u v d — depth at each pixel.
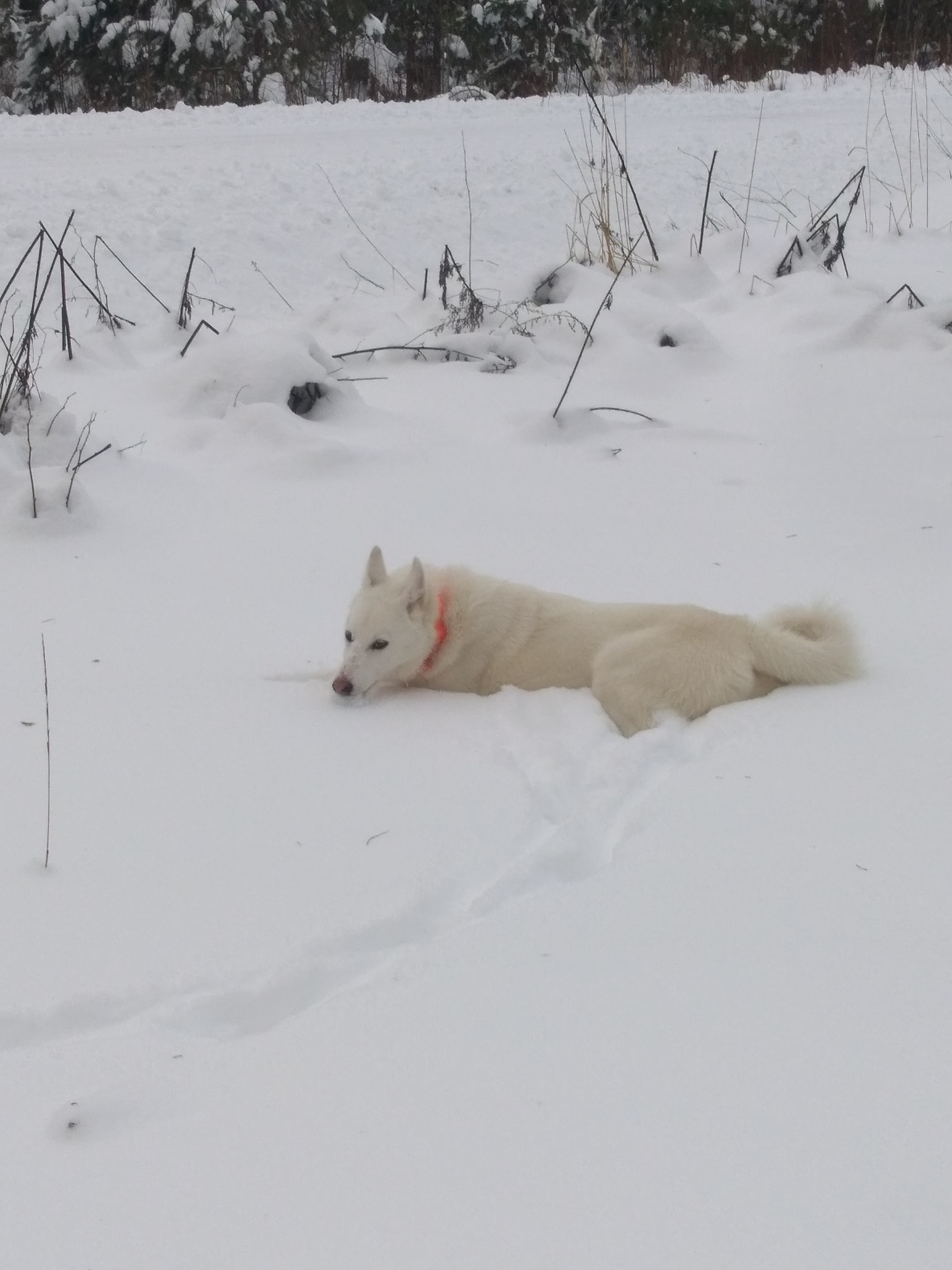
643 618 3.06
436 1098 1.88
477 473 4.33
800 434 4.68
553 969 2.10
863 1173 1.70
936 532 3.85
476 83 13.95
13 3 13.73
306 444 4.37
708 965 2.09
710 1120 1.82
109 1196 1.73
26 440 4.09
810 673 2.96
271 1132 1.84
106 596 3.44
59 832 2.48
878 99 11.38
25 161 7.93
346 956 2.18
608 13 13.48
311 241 6.97
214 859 2.42
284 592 3.50
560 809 2.60
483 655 3.11
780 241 6.73
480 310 5.70
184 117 10.25
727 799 2.54
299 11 13.41
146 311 5.90
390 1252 1.62
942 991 2.01
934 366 5.16
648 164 8.66
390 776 2.68
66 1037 2.04
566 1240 1.62
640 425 4.83
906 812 2.46
